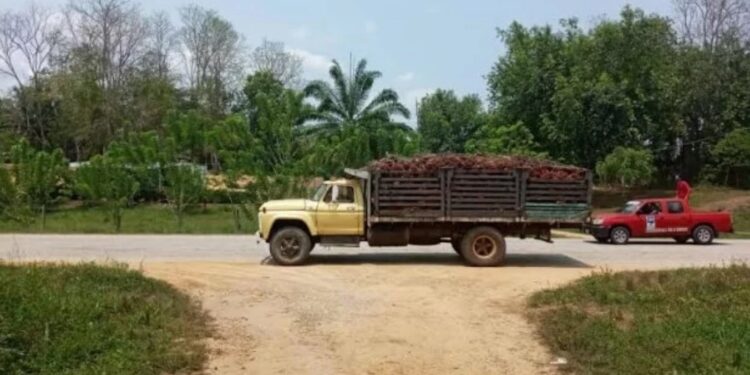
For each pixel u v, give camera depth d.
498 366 9.11
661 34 52.75
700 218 25.25
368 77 49.84
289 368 8.90
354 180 16.94
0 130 53.62
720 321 10.45
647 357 8.98
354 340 10.05
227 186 34.19
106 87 60.94
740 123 53.16
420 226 16.64
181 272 14.57
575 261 18.09
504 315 11.50
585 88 49.06
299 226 16.50
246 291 12.88
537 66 52.47
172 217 37.38
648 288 12.66
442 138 64.62
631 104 49.62
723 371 8.39
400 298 12.58
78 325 9.68
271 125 35.53
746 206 42.09
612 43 51.66
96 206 41.91
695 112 54.56
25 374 8.14
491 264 16.55
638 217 25.05
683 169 56.12
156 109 58.94
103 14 61.25
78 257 18.20
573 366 9.05
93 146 61.06
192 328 10.37
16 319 9.30
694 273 13.89
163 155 34.94
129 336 9.59
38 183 33.06
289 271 15.21
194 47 66.00
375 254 18.92
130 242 23.52
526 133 49.38
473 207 16.48
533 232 16.94
